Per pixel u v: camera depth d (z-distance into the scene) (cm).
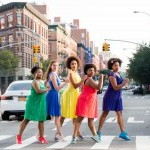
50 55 11250
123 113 2366
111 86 1162
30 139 1229
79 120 1133
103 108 1168
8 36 8262
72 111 1157
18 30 8075
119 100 1169
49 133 1398
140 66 7950
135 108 2903
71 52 14562
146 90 8431
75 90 1159
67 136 1305
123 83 1149
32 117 1130
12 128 1583
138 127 1562
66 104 1161
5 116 1955
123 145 1074
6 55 7275
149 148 1017
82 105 1120
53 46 11269
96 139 1134
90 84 1116
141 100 4650
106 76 1166
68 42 13712
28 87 1956
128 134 1326
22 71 8062
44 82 1196
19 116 2202
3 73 7800
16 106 1911
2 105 1933
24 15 8175
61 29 12088
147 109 2775
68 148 1036
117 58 1175
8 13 8275
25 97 1917
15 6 8106
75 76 1156
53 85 1155
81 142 1145
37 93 1136
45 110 1141
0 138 1267
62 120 1215
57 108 1163
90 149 1015
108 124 1692
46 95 1165
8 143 1148
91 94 1124
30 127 1599
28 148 1046
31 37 8688
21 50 8088
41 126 1142
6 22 8331
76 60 1161
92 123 1136
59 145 1094
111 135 1309
